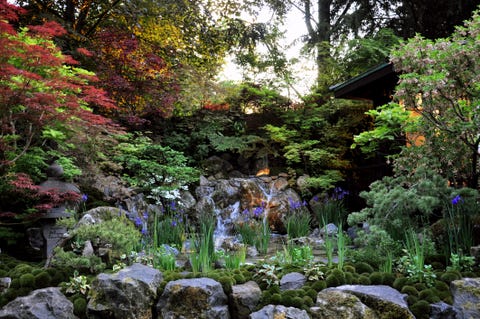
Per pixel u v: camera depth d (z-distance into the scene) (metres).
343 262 4.12
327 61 12.82
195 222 9.00
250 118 12.20
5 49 4.26
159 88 9.20
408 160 5.09
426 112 4.76
